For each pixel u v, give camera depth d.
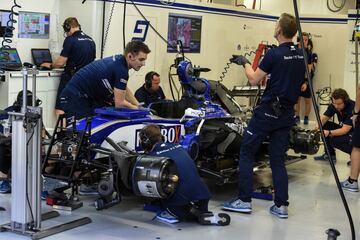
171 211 4.38
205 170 5.13
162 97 6.83
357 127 5.78
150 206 4.72
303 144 6.12
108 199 4.17
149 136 4.30
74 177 4.23
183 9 8.45
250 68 4.82
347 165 7.34
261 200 5.34
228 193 5.56
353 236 2.93
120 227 4.25
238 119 5.70
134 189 4.04
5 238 3.85
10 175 4.38
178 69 5.54
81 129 4.43
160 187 3.93
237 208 4.85
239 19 10.00
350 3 11.95
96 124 4.52
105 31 7.18
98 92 5.08
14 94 6.34
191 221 4.52
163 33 8.08
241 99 10.12
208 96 5.63
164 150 4.28
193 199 4.34
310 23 11.59
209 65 9.28
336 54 11.40
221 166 5.54
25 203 3.88
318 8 12.11
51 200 4.64
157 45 7.98
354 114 5.86
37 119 3.81
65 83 6.83
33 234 3.86
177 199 4.29
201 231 4.28
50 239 3.87
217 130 5.18
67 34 6.86
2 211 4.49
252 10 10.40
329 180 6.39
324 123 7.09
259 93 6.58
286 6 12.27
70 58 6.80
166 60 8.20
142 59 4.82
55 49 7.55
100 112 4.73
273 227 4.50
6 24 6.83
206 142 5.20
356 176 5.92
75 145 4.19
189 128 5.13
